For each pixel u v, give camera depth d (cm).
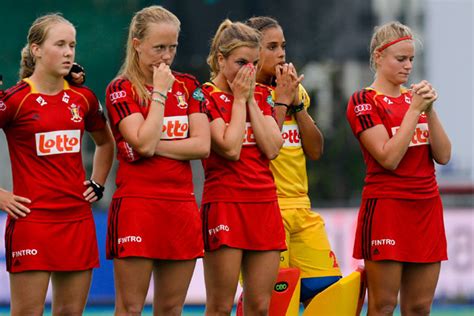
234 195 2395
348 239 4362
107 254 2312
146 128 2227
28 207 2253
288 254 2655
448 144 2536
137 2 5028
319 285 2656
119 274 2278
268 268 2416
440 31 5944
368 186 2545
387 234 2491
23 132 2259
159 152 2289
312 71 6231
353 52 5619
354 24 5619
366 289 2723
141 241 2255
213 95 2431
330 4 5581
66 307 2311
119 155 2322
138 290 2280
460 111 5962
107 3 4969
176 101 2338
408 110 2459
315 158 2742
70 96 2319
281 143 2453
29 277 2247
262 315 2430
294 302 2577
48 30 2253
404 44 2516
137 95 2303
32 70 2328
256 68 2439
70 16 4938
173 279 2320
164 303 2341
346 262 4350
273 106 2516
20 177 2273
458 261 4394
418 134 2527
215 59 2477
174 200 2291
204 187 2458
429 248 2519
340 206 4591
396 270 2500
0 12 4881
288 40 5541
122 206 2277
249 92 2389
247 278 2434
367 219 2525
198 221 2339
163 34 2283
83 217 2309
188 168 2342
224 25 2459
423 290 2552
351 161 6181
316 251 2662
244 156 2416
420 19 5891
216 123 2397
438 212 2553
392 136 2508
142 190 2272
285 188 2644
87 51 4928
